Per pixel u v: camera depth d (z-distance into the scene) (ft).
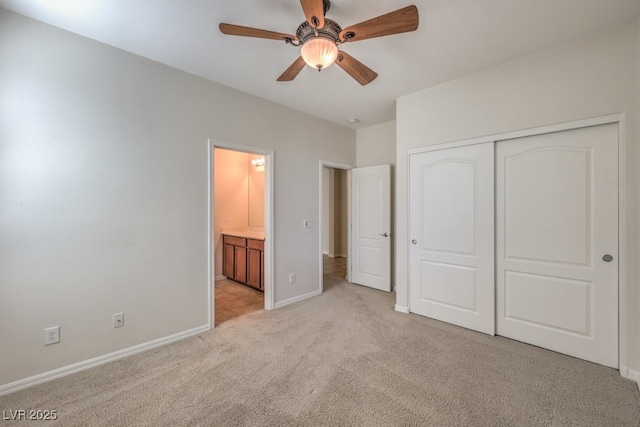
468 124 9.08
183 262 8.68
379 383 6.39
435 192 9.93
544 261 7.89
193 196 8.91
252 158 16.78
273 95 10.58
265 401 5.80
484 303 8.89
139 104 7.81
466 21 6.45
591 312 7.22
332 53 5.62
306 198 12.53
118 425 5.17
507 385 6.31
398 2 5.84
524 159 8.19
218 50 7.62
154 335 8.10
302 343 8.32
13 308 6.11
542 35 7.00
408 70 8.74
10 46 6.04
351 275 15.23
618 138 6.81
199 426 5.14
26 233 6.24
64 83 6.68
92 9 6.00
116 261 7.45
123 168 7.54
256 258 13.41
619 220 6.75
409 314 10.57
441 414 5.42
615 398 5.85
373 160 14.57
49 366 6.51
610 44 6.82
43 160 6.42
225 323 9.82
